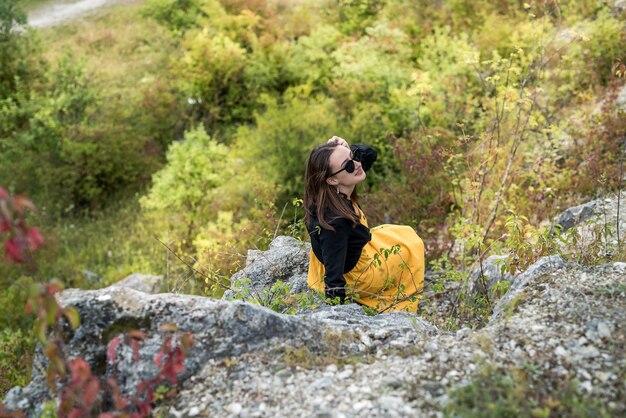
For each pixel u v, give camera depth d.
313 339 2.76
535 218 5.80
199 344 2.65
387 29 12.01
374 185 8.91
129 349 2.61
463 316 3.87
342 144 3.49
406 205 6.42
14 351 6.70
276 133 9.70
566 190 6.02
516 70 5.64
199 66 12.92
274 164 9.58
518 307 2.94
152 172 11.95
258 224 6.33
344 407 2.33
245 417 2.34
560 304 2.87
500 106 7.15
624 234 4.43
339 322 2.95
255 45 13.63
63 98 11.86
